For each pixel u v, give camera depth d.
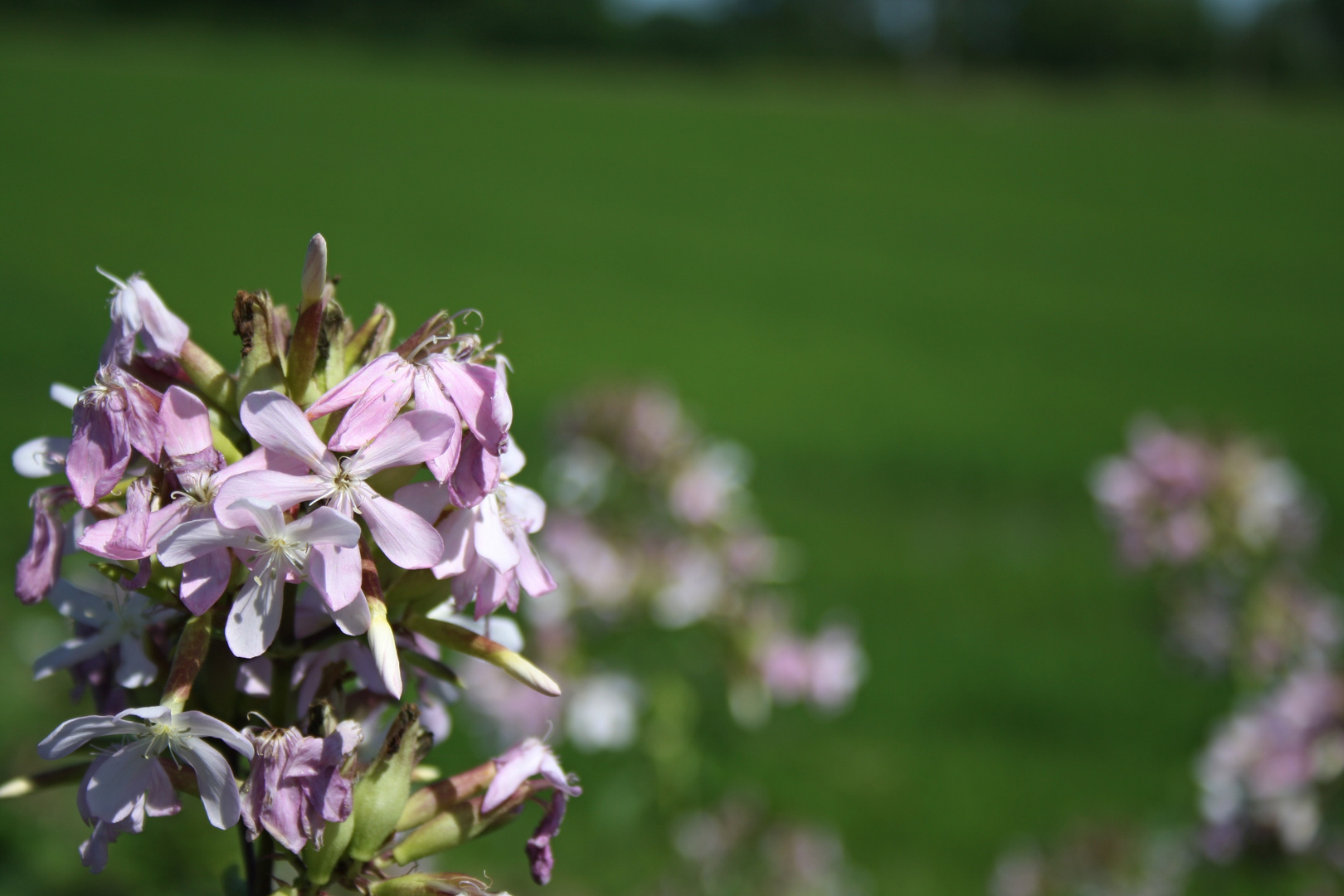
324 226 29.19
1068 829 6.03
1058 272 31.23
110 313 1.38
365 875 1.35
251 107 45.94
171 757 1.25
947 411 17.98
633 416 4.42
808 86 72.19
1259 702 3.95
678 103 59.06
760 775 6.75
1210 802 3.88
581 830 5.34
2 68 48.09
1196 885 4.71
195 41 64.75
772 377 19.58
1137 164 48.56
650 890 4.73
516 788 1.42
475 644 1.37
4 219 25.25
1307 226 38.12
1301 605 4.82
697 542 4.36
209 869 3.89
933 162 47.75
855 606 10.25
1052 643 9.72
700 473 4.46
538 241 30.66
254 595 1.21
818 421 16.83
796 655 4.26
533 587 1.36
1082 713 8.37
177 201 29.64
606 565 4.04
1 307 17.02
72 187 29.69
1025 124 58.25
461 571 1.29
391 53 70.31
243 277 21.98
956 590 10.91
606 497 4.48
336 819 1.23
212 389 1.37
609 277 27.42
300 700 1.40
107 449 1.24
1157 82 81.88
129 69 51.28
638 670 4.27
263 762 1.22
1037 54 83.31
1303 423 17.89
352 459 1.21
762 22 86.62
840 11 85.62
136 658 1.40
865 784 7.03
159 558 1.18
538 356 19.47
